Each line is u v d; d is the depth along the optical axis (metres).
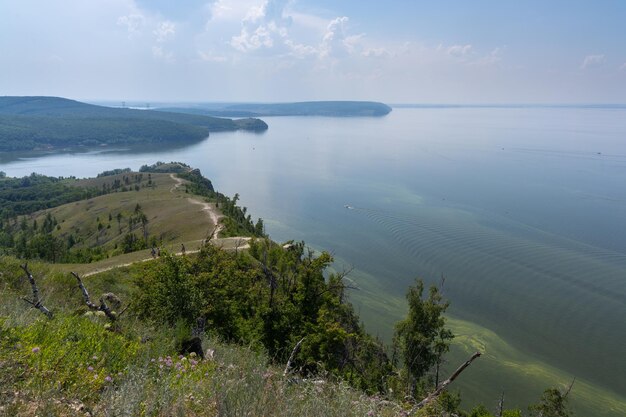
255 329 21.92
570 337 73.50
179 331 9.15
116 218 135.88
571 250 112.19
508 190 182.50
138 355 6.58
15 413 4.15
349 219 141.12
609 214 144.38
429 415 6.38
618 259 106.44
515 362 64.75
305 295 27.89
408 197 171.00
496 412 47.66
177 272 16.66
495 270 100.00
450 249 112.88
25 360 5.18
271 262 34.03
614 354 69.06
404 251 112.06
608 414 55.44
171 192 162.00
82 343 6.30
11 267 15.68
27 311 7.24
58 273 17.14
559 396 42.09
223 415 4.79
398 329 43.12
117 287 28.81
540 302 85.44
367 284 90.81
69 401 4.75
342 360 21.61
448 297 87.25
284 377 6.32
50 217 147.25
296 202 164.62
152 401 4.77
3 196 196.00
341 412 5.38
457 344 68.62
